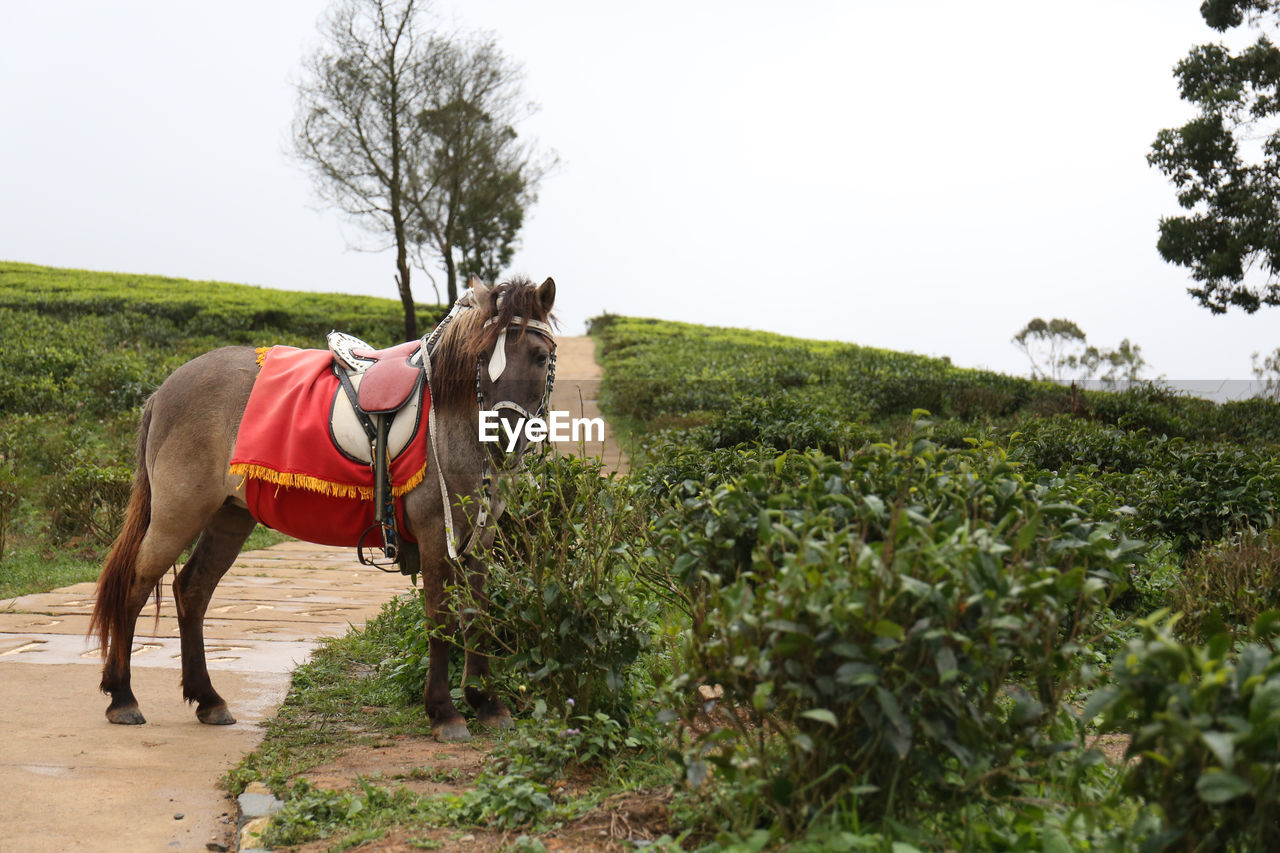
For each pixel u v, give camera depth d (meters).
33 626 6.17
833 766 2.37
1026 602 2.34
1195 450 8.39
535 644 3.71
